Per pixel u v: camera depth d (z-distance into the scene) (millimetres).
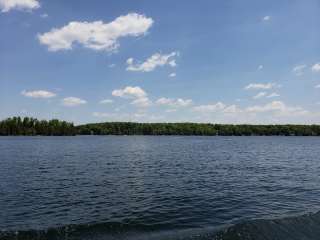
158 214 18828
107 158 57844
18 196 23953
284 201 22734
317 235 14516
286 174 37688
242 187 28422
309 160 57312
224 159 57969
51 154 66688
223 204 21625
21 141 138375
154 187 28062
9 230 15492
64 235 14750
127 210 19781
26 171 38625
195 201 22484
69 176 34531
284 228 15000
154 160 54656
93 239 14234
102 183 30078
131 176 34844
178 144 121438
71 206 20828
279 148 97375
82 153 70188
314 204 21828
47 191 25953
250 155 68188
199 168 43188
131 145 111125
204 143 131625
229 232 14320
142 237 14453
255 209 20281
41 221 17297
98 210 19812
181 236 14398
